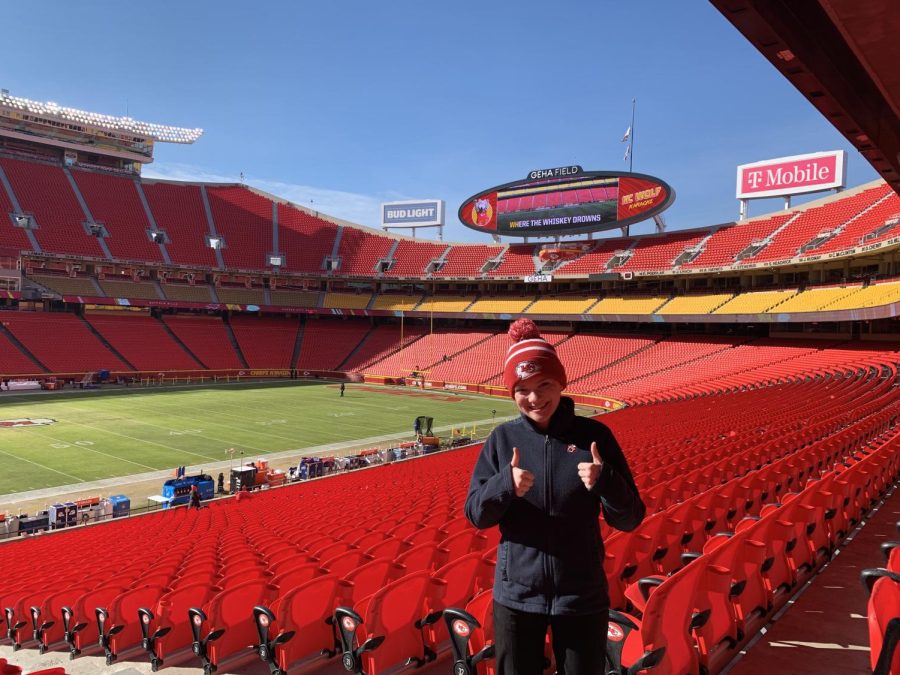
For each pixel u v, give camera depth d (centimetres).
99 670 756
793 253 5125
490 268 7550
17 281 6138
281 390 6012
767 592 504
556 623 256
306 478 2788
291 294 7919
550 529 255
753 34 691
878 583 334
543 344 265
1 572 1370
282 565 808
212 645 648
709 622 421
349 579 625
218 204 8419
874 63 727
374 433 3900
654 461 1248
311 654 597
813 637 459
